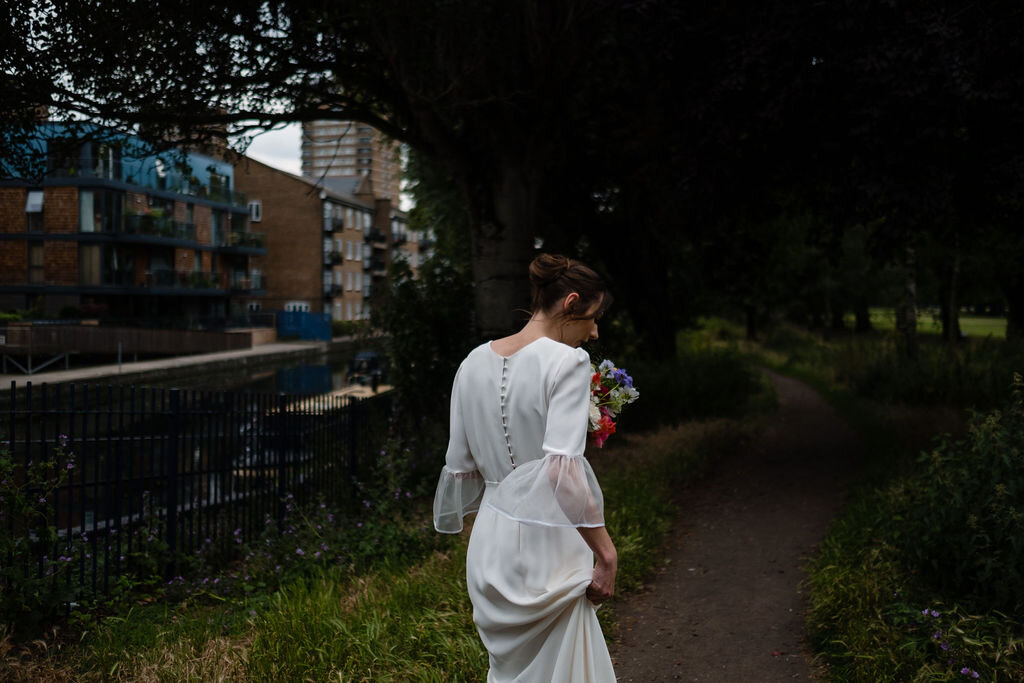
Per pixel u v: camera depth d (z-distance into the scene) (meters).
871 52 7.42
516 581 2.17
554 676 2.12
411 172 17.12
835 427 13.85
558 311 2.29
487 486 2.32
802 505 7.93
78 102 8.53
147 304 50.03
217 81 8.97
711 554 6.36
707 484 9.18
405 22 7.94
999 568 3.84
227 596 5.69
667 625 4.80
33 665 4.00
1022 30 7.08
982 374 13.40
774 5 8.02
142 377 31.84
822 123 8.63
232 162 10.31
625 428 12.52
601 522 2.08
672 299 22.36
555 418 2.10
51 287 44.62
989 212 8.82
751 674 4.04
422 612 4.36
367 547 6.00
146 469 6.09
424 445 9.85
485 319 10.21
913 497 5.36
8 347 32.34
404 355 10.44
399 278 10.88
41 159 8.55
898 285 25.05
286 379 36.81
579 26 8.77
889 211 8.57
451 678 3.61
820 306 40.91
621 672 4.13
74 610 4.89
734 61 8.29
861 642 3.86
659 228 15.51
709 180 9.13
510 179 10.02
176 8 7.67
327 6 8.31
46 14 7.31
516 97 9.27
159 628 4.74
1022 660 3.37
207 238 55.31
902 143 7.81
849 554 5.39
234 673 3.77
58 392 5.05
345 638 3.99
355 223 76.94
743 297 20.83
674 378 14.62
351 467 9.15
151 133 9.39
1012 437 4.13
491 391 2.25
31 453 5.13
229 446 7.05
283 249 67.56
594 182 14.48
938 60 7.12
